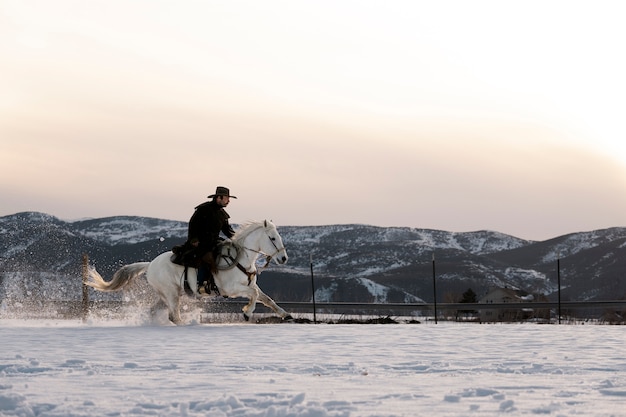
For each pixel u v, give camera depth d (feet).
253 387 23.49
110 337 45.06
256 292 59.16
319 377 26.22
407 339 43.93
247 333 49.14
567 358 32.63
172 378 25.73
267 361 31.48
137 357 33.17
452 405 19.88
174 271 58.70
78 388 23.13
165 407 19.61
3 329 52.39
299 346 39.14
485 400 20.68
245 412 18.60
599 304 99.60
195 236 57.93
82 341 42.01
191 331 50.72
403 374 27.20
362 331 51.42
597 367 28.96
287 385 23.99
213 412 18.57
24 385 23.61
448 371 28.22
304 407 19.12
